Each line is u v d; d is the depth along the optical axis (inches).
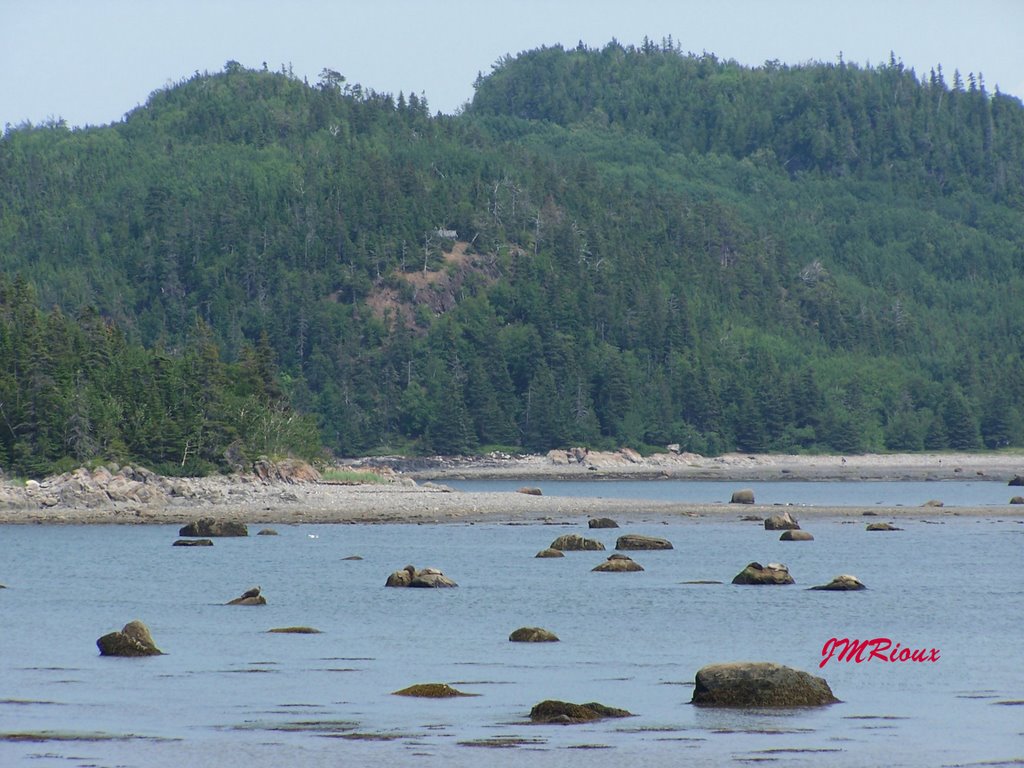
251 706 5920.3
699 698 5964.6
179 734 5408.5
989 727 5551.2
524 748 5172.2
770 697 5925.2
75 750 5162.4
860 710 5871.1
